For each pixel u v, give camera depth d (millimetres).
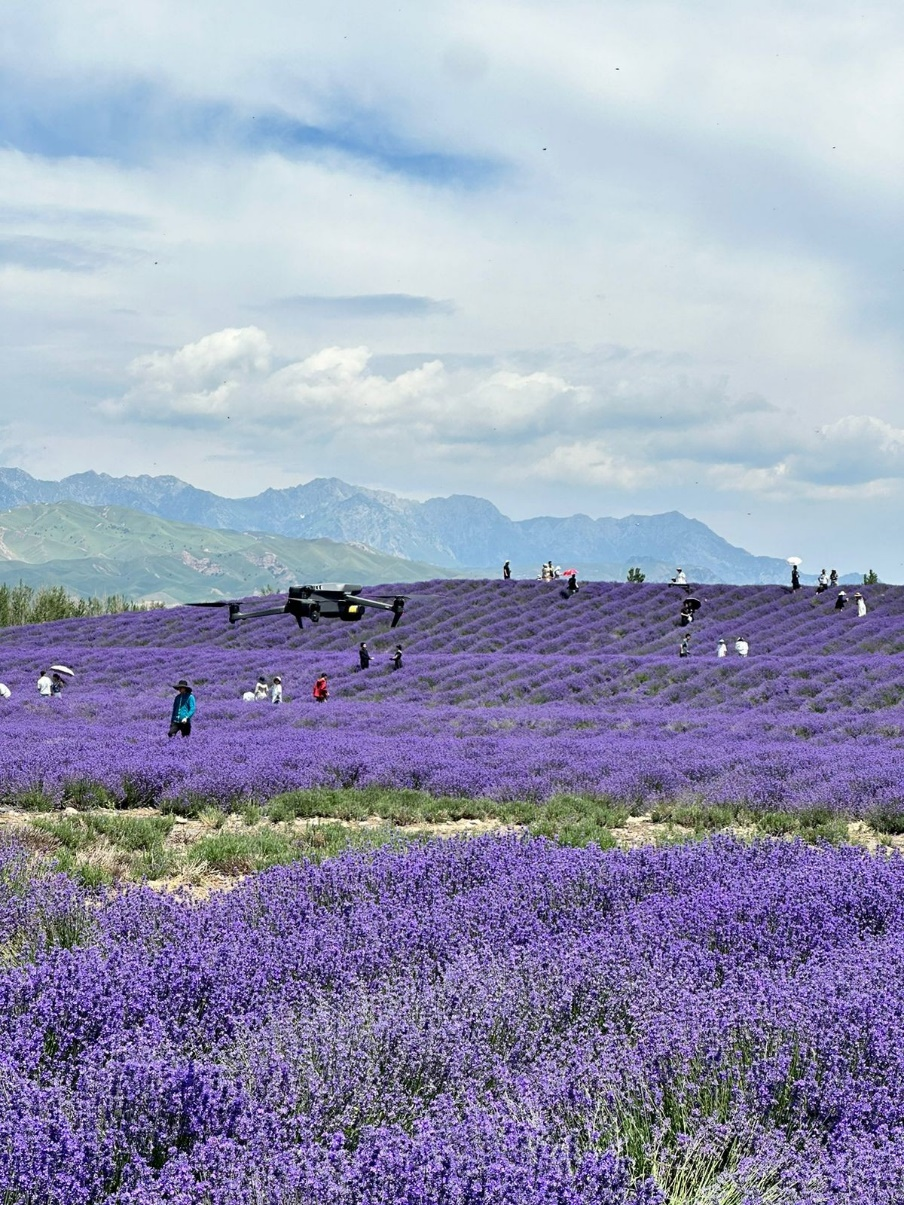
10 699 39719
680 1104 4449
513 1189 3543
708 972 6219
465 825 16000
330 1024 5016
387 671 47312
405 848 10680
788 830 15461
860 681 38812
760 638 54406
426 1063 4773
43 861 10172
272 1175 3674
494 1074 4668
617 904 8055
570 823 15008
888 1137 4164
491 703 40781
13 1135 3818
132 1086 4289
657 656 48750
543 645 55312
